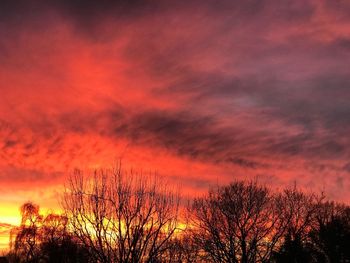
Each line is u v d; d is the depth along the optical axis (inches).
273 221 2091.5
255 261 1971.0
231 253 1951.3
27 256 1615.4
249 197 2076.8
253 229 2027.6
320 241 2287.2
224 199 2074.3
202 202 2052.2
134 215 871.7
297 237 2091.5
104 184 920.3
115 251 839.1
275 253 2064.5
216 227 1984.5
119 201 891.4
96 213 875.4
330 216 2444.6
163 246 880.3
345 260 2239.2
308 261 2166.6
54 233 1353.3
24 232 1691.7
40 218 1717.5
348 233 2283.5
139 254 832.3
